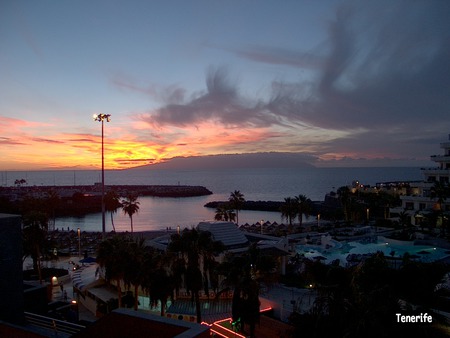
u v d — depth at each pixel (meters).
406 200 92.69
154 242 47.88
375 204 105.69
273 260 27.30
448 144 91.69
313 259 54.09
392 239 69.75
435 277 17.23
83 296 43.59
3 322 14.38
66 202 182.88
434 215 75.31
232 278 26.39
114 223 135.75
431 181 91.19
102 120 60.75
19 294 15.95
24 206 111.31
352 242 70.00
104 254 35.09
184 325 10.45
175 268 31.62
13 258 15.82
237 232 47.41
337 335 16.72
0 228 15.45
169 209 183.75
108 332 11.63
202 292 37.53
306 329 18.06
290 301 33.12
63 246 77.44
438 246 66.19
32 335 13.70
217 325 31.27
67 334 13.82
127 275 33.19
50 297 43.44
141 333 11.00
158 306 37.25
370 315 15.50
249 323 26.14
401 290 17.17
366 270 17.84
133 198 94.88
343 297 17.89
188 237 31.92
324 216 137.12
